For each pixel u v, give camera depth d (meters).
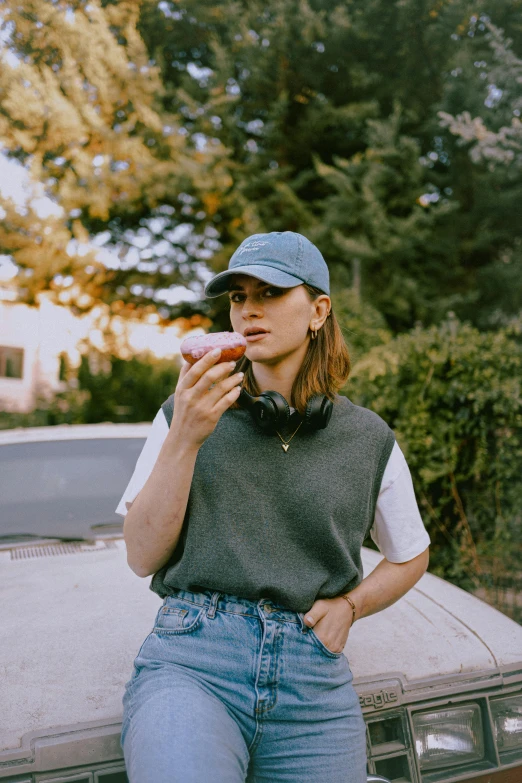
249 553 1.36
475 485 3.59
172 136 9.36
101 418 12.35
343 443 1.47
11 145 9.22
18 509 2.74
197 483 1.40
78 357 12.46
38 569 2.30
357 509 1.44
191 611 1.36
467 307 8.82
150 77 9.30
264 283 1.47
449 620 1.99
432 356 3.51
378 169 8.09
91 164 9.16
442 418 3.53
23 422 12.12
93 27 9.04
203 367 1.25
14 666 1.66
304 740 1.31
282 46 8.87
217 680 1.30
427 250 8.88
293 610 1.37
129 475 2.98
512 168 6.39
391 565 1.57
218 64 9.04
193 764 1.12
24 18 8.89
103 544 2.55
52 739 1.42
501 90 5.44
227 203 9.73
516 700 1.74
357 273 7.99
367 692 1.62
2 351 14.03
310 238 8.61
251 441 1.43
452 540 3.58
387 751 1.60
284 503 1.39
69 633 1.83
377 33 8.74
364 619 2.00
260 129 9.90
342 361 1.61
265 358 1.48
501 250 9.09
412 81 8.96
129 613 1.96
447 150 8.66
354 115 8.99
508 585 3.60
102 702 1.53
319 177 9.76
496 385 3.36
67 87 9.02
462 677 1.73
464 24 7.97
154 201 9.71
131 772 1.17
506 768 1.65
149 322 11.76
